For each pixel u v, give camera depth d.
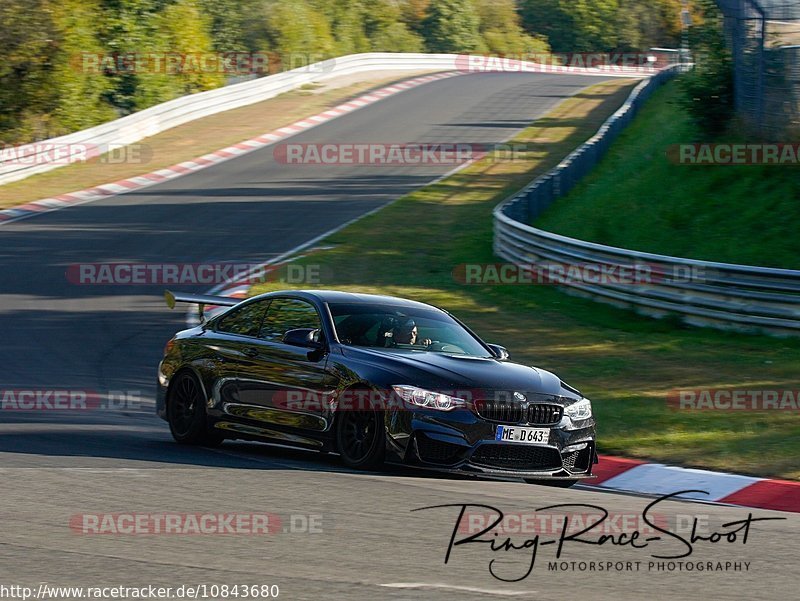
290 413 30.39
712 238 70.56
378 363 28.95
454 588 18.11
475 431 27.83
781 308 53.88
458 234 90.19
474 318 60.34
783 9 78.56
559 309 62.81
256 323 32.91
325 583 18.05
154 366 49.34
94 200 101.50
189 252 79.75
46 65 136.12
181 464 28.77
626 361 49.28
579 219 85.06
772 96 79.00
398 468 29.56
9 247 79.00
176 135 140.75
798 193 72.12
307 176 118.88
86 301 63.31
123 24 155.25
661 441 34.94
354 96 178.50
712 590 18.72
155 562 19.05
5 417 37.12
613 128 127.44
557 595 18.02
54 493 24.30
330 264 76.56
